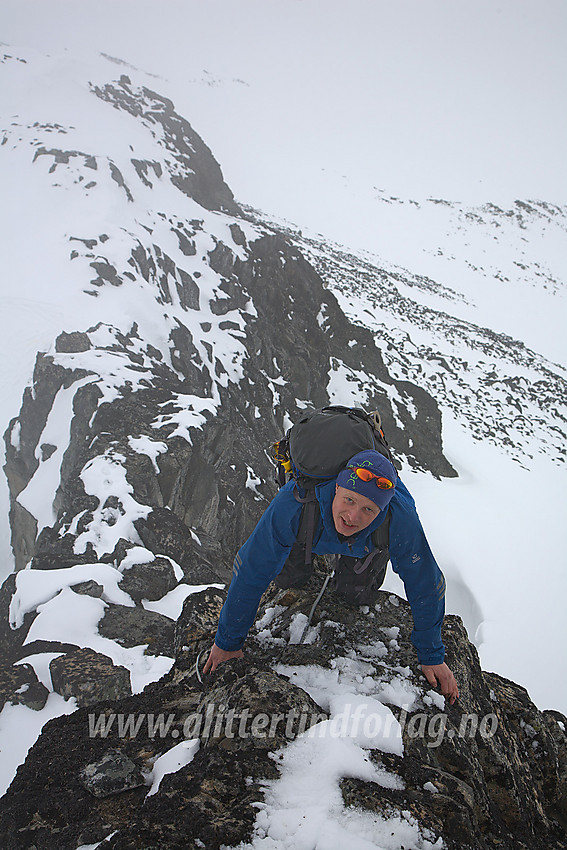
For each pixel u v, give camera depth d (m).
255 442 17.17
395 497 2.15
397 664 2.42
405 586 2.24
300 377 22.72
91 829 1.81
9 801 1.98
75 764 2.09
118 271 19.45
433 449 24.94
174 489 10.36
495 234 100.06
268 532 2.14
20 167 25.44
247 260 23.91
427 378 31.33
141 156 29.78
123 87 40.28
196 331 19.67
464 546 18.41
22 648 5.44
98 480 9.48
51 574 6.68
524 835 2.17
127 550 7.75
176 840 1.52
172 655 5.66
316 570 3.14
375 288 48.78
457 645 2.74
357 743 1.91
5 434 14.38
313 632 2.63
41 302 18.20
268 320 23.27
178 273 21.42
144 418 11.62
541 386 37.06
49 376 13.30
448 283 75.38
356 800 1.64
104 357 13.83
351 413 2.34
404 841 1.54
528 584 16.89
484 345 42.41
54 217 22.14
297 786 1.70
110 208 22.53
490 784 2.26
